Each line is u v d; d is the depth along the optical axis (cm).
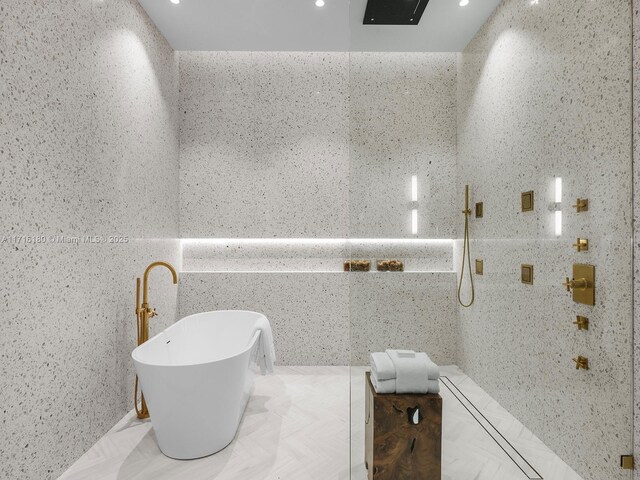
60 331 177
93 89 203
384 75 180
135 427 219
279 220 333
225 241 338
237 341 287
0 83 144
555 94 170
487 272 178
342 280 324
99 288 208
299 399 255
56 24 174
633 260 153
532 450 169
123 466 182
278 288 324
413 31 180
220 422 192
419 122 179
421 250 179
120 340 229
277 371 310
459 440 173
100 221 209
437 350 178
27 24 157
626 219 155
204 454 189
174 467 181
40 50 164
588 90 162
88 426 197
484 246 178
